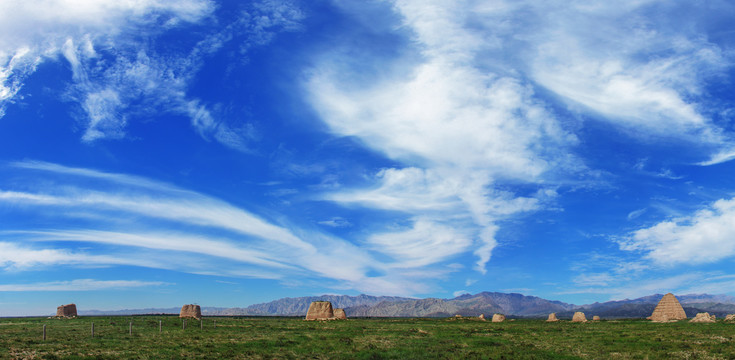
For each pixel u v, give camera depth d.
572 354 48.56
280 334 70.31
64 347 47.72
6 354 42.12
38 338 54.34
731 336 59.53
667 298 108.69
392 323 110.62
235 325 90.25
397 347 54.69
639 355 46.72
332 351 51.47
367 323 108.19
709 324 83.06
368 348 53.78
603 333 71.75
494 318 130.50
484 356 47.53
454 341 61.28
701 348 49.56
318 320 119.12
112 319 92.06
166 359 42.91
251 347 53.25
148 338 58.78
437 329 86.06
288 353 49.59
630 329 79.31
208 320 103.94
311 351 51.38
